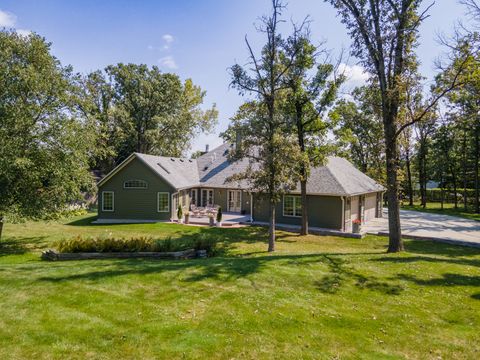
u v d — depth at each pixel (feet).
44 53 53.01
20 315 20.20
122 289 25.31
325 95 61.98
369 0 42.60
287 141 49.70
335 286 27.68
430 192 163.12
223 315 21.25
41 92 51.26
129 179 87.10
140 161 86.58
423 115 40.29
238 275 29.68
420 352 17.67
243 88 53.83
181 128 143.13
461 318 22.08
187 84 152.25
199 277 28.78
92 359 15.89
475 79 37.37
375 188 89.97
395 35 40.96
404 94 41.83
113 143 127.44
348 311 22.74
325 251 48.70
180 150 151.23
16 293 23.89
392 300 24.97
